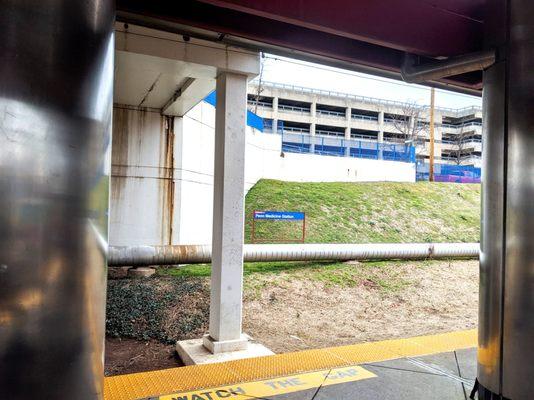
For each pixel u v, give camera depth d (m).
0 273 1.46
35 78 1.54
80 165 1.66
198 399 3.88
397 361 5.00
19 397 1.50
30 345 1.53
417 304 10.11
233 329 5.82
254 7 3.59
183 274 10.27
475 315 9.48
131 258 9.88
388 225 17.06
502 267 3.47
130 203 10.67
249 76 5.95
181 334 7.21
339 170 24.67
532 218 3.26
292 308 9.10
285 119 65.81
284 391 4.11
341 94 69.25
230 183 5.80
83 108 1.67
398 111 69.50
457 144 72.44
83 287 1.67
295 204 17.48
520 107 3.36
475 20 4.47
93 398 1.73
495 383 3.52
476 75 5.26
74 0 1.65
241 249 5.87
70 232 1.62
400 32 4.12
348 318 8.84
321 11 3.81
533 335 3.25
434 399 3.98
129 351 6.56
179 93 9.00
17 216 1.50
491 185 3.61
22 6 1.53
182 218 11.31
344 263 12.32
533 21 3.34
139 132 10.71
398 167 27.16
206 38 5.57
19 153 1.50
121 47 5.21
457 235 17.31
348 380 4.41
